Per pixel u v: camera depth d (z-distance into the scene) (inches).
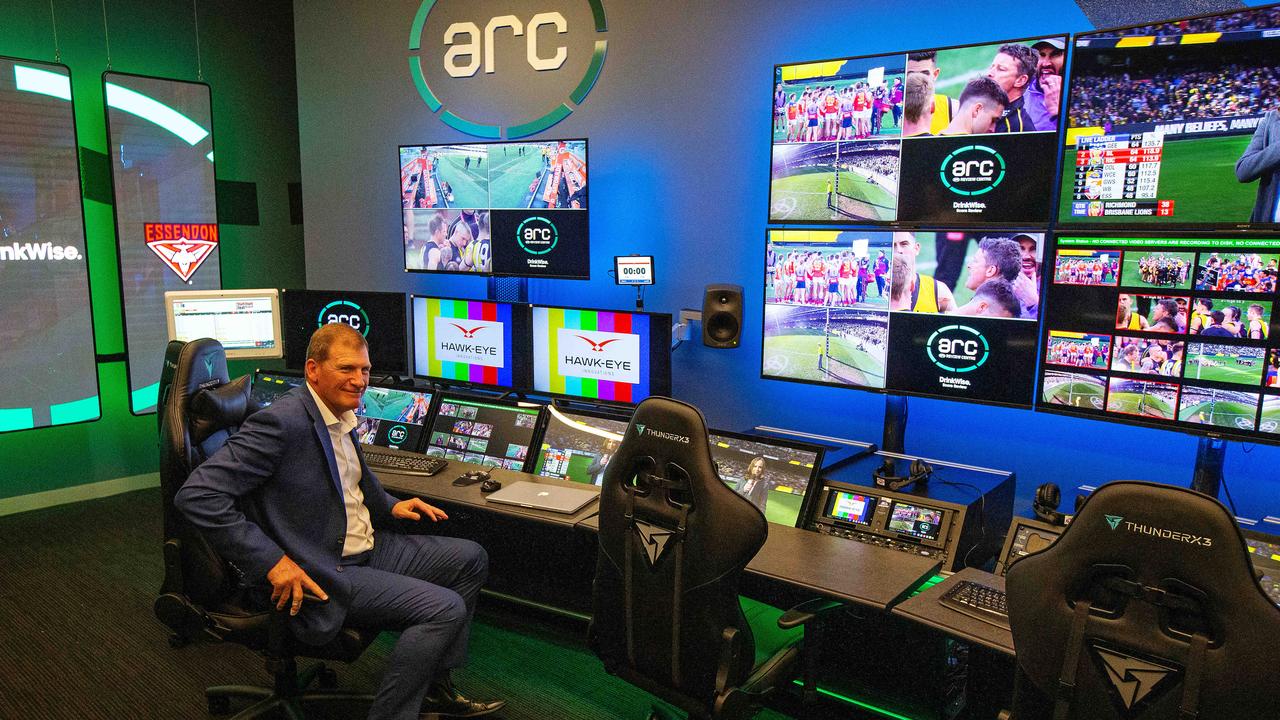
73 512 166.9
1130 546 55.8
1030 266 95.4
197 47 179.8
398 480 112.6
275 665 83.1
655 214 136.7
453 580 93.4
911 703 95.4
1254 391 83.0
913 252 103.2
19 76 153.8
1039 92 93.3
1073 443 105.3
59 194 160.2
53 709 97.7
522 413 126.9
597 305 145.0
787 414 128.7
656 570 74.9
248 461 80.4
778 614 121.6
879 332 107.0
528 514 99.3
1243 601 52.5
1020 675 63.9
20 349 158.6
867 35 114.1
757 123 124.7
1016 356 97.7
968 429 113.4
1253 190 81.0
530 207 140.0
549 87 144.3
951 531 90.7
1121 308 89.8
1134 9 94.9
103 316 172.9
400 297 139.3
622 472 78.0
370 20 161.9
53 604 125.6
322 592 80.7
